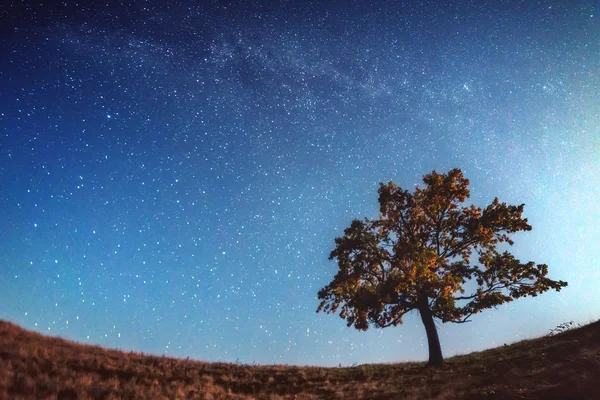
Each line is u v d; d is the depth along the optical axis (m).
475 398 14.13
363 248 27.45
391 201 28.56
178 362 24.92
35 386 14.20
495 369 19.30
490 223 26.62
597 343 18.78
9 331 23.05
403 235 28.41
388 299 25.81
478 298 25.91
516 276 25.58
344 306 27.52
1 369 15.21
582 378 13.73
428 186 28.45
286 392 19.95
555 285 25.03
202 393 17.83
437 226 28.08
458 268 26.80
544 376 15.03
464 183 27.98
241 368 25.34
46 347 21.42
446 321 26.05
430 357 25.31
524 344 25.23
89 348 24.20
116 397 14.78
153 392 16.31
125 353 24.86
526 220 26.58
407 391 17.23
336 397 18.30
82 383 15.69
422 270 25.00
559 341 22.00
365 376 23.03
